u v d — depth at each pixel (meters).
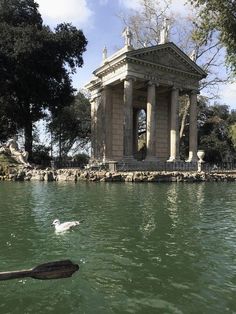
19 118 58.88
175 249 12.75
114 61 54.88
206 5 29.98
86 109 80.19
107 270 10.60
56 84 57.41
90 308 8.25
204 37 32.59
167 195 26.92
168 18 60.34
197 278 10.01
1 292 9.07
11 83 54.88
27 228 15.83
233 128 76.12
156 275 10.22
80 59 60.75
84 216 18.34
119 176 38.69
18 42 51.69
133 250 12.59
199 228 15.97
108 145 59.34
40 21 60.94
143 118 81.12
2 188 31.25
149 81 54.91
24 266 11.09
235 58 31.47
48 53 54.22
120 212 19.52
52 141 81.31
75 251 12.48
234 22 29.48
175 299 8.69
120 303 8.48
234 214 19.38
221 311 8.08
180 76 58.28
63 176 39.78
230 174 48.41
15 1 57.69
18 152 47.00
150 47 53.88
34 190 29.58
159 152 64.31
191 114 60.41
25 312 8.12
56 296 8.86
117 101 61.28
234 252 12.45
